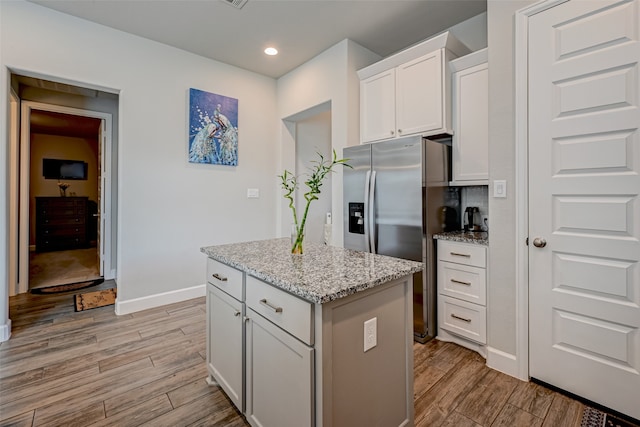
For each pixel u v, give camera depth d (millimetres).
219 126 3494
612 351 1575
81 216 6605
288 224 4082
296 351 1157
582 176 1635
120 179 2922
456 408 1650
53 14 2557
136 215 3016
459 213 2828
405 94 2697
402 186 2453
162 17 2680
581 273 1654
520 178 1842
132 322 2768
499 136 1938
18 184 3445
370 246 2664
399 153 2473
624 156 1512
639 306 1499
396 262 1515
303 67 3559
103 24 2783
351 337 1175
